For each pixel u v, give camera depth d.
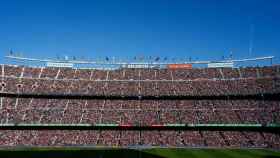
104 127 104.94
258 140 98.56
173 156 81.38
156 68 130.00
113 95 116.19
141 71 128.38
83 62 128.25
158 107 112.44
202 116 107.44
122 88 119.12
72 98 115.81
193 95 115.81
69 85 118.88
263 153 86.38
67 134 101.62
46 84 118.25
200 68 129.00
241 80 120.31
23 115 105.69
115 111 110.25
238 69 125.94
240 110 109.31
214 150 90.56
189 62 130.38
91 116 107.50
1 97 112.25
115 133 102.94
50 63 127.12
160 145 97.00
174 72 127.75
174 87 119.69
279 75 118.31
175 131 104.00
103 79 123.25
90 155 81.31
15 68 123.12
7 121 102.56
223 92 115.69
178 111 110.25
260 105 110.88
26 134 100.62
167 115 108.44
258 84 116.94
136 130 104.69
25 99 113.12
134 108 112.00
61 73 124.44
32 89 115.44
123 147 94.06
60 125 103.50
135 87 119.81
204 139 99.75
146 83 122.06
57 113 107.94
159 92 117.31
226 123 103.81
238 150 90.88
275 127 102.62
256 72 122.69
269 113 106.50
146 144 97.50
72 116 107.00
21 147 92.69
